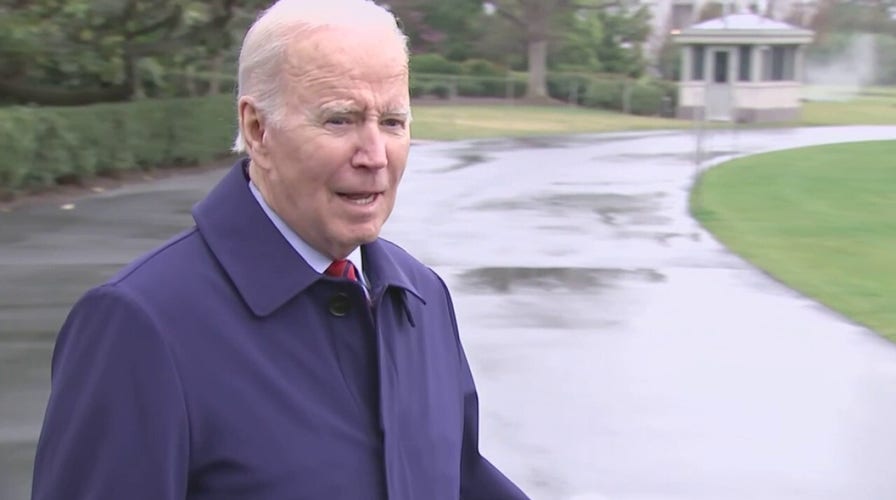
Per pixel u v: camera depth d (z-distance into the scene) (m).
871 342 7.82
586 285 9.83
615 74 52.22
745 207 15.61
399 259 2.03
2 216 13.78
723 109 37.19
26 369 6.67
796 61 37.91
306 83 1.69
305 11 1.72
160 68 22.73
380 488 1.72
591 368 7.00
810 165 21.94
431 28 50.16
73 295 9.02
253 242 1.73
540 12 46.25
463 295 9.27
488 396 6.34
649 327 8.20
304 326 1.72
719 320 8.48
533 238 12.55
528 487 4.97
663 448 5.53
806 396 6.47
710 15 58.78
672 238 12.73
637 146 26.80
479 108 42.47
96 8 18.41
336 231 1.73
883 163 22.47
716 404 6.27
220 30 20.58
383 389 1.76
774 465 5.32
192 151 20.75
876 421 6.01
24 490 4.76
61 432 1.61
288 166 1.72
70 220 13.59
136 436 1.57
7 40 18.52
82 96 20.84
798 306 9.05
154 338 1.60
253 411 1.64
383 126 1.76
